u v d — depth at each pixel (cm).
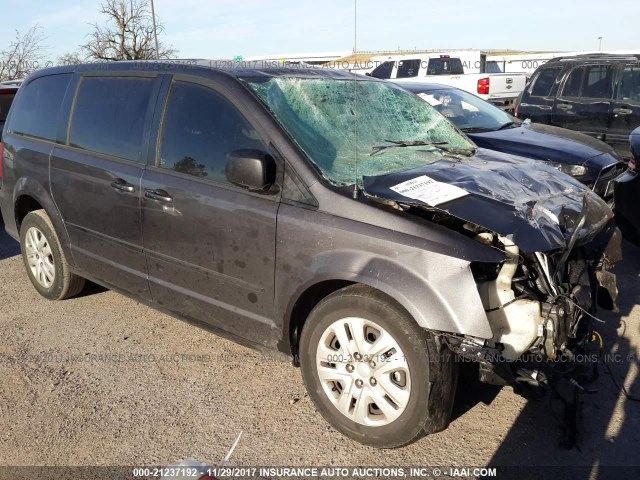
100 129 432
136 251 407
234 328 363
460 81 1411
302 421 337
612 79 934
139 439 323
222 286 360
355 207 307
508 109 1406
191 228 365
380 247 294
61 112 470
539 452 307
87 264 458
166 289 396
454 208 293
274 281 332
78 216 448
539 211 304
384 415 302
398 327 289
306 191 321
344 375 313
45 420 341
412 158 366
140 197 391
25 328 459
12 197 515
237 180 325
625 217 560
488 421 333
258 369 394
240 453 310
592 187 639
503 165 368
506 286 300
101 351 421
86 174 432
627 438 317
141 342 434
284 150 330
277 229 325
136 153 403
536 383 287
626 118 913
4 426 336
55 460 307
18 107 524
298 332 343
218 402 356
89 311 489
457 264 280
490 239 302
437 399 289
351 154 355
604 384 367
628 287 518
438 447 313
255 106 346
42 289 513
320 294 334
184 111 379
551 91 1006
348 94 404
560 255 316
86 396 364
